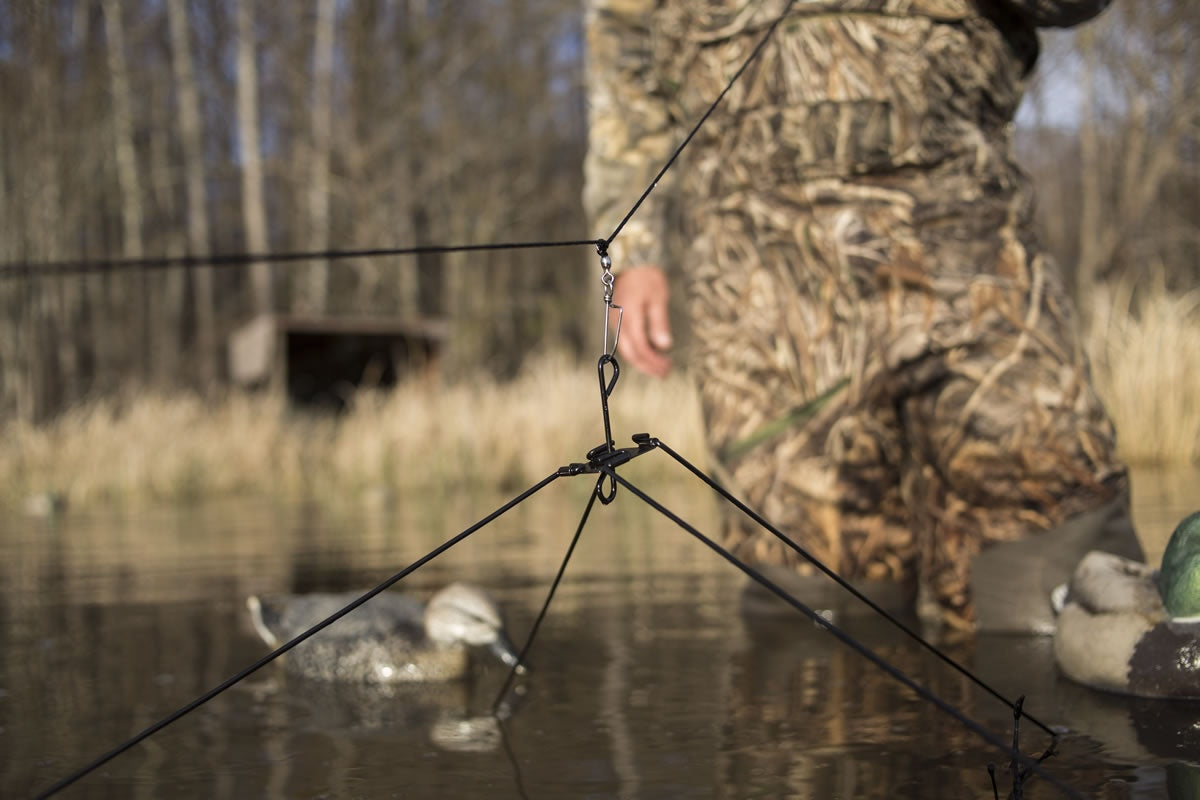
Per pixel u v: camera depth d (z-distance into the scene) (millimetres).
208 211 29797
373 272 23766
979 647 2342
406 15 24406
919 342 2557
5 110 21094
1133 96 16859
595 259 17172
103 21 25188
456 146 24984
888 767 1494
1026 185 2658
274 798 1445
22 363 21406
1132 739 1600
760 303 2779
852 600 2758
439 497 8328
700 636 2510
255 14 24578
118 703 2027
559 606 2945
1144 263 17828
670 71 2934
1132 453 7293
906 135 2574
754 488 2803
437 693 2068
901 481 2746
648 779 1473
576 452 9477
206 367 25875
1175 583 1896
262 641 2627
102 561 4410
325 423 12164
